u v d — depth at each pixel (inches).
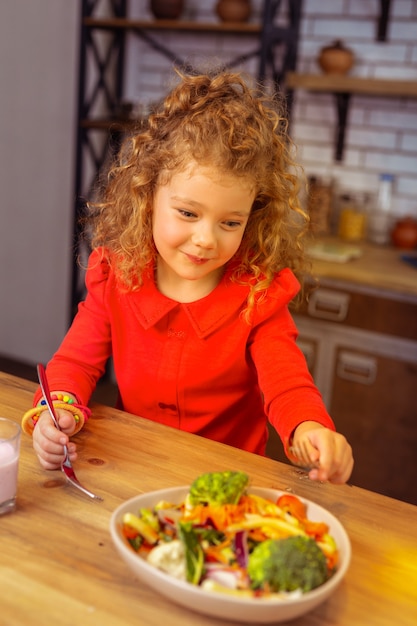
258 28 114.0
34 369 154.2
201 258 46.5
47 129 142.3
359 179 126.6
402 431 100.4
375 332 99.9
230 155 44.7
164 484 39.7
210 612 28.5
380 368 100.4
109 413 48.4
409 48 118.0
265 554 29.5
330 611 30.6
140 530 32.3
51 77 139.3
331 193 124.5
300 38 125.7
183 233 46.3
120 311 55.2
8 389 50.7
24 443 43.8
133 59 141.8
